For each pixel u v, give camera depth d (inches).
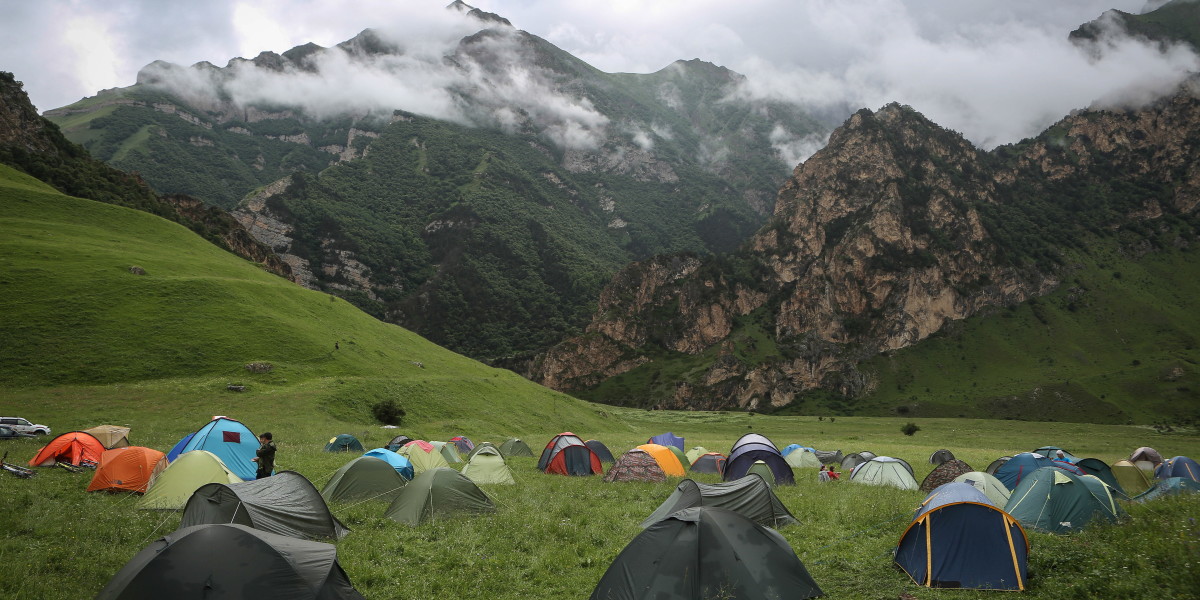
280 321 3376.0
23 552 562.6
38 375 2397.9
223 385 2529.5
